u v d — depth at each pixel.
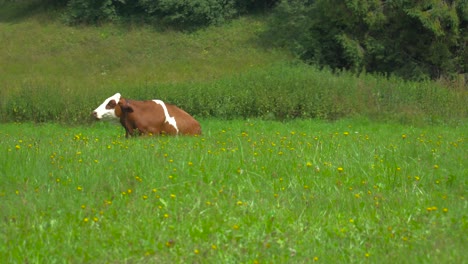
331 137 14.97
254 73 26.34
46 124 23.02
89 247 6.73
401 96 24.66
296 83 24.38
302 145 12.64
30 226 7.39
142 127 15.71
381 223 7.48
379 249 6.68
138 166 9.93
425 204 8.23
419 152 11.52
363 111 23.56
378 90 24.83
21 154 10.78
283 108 23.48
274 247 6.70
